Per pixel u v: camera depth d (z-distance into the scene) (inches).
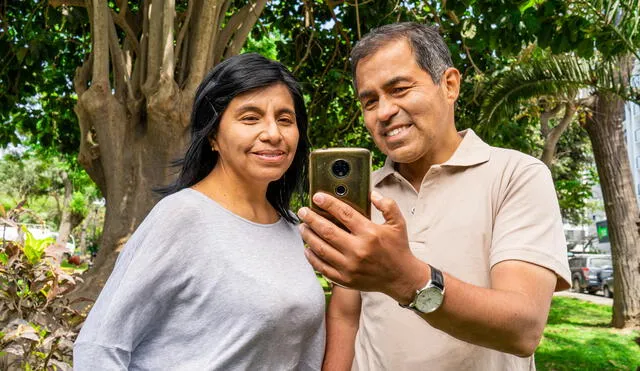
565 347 329.7
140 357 65.1
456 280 47.6
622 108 382.3
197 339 63.4
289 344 66.4
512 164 66.4
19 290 106.8
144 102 220.4
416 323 69.4
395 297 46.5
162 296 62.7
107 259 202.5
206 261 63.2
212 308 62.9
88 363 59.9
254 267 64.6
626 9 235.0
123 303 60.6
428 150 70.9
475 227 66.4
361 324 76.8
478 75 316.8
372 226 42.9
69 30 311.9
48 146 399.5
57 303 109.7
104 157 214.5
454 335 50.0
